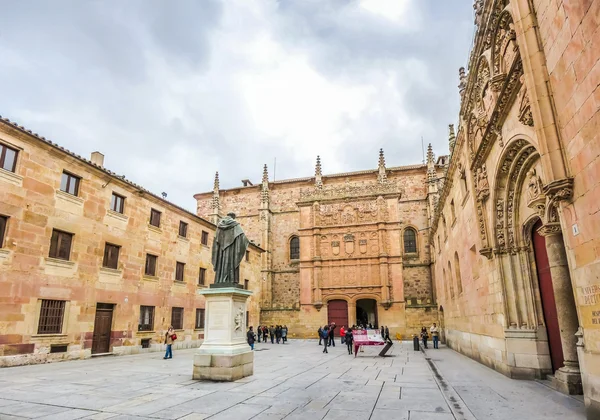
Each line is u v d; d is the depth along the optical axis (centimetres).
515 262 1373
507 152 1245
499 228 1412
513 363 1299
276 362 1998
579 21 702
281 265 5541
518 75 1049
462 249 2145
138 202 2698
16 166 1872
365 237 4772
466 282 2081
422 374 1502
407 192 5353
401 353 2644
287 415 816
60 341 2003
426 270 4981
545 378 1243
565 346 1034
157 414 815
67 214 2117
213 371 1263
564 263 1032
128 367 1703
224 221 1412
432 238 4144
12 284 1789
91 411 841
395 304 4453
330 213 4956
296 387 1162
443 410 864
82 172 2242
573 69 731
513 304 1349
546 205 1004
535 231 1338
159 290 2839
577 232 747
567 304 1030
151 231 2808
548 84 830
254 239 5759
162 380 1280
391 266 4594
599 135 660
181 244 3148
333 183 5659
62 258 2083
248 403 927
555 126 805
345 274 4712
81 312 2150
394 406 908
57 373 1488
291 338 4669
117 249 2498
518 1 908
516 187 1334
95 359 2116
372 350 2923
